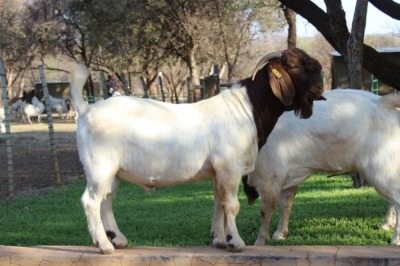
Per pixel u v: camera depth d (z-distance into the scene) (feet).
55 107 133.18
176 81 172.24
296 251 17.69
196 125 17.39
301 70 16.97
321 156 21.38
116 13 105.29
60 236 24.53
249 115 17.43
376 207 28.30
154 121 17.31
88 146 17.29
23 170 52.24
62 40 132.98
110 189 17.61
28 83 217.97
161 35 108.78
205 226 25.43
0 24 134.62
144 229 25.31
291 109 17.85
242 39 124.16
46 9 133.39
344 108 21.11
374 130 20.92
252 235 23.85
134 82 168.55
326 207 28.96
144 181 17.54
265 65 17.62
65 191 38.81
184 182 17.71
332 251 17.62
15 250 18.78
